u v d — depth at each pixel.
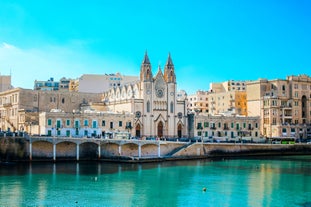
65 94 190.62
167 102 175.12
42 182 94.88
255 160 146.12
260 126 196.75
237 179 102.25
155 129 172.00
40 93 183.75
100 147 135.12
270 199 80.69
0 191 84.88
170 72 177.88
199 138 173.75
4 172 107.94
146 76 171.75
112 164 129.00
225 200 79.81
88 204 75.75
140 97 172.50
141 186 92.12
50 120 149.75
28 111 171.62
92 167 120.81
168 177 104.38
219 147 155.75
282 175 108.81
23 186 90.00
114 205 75.38
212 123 182.00
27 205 74.19
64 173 108.06
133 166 124.88
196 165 129.12
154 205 75.81
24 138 128.00
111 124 161.50
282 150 166.25
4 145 126.00
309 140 191.88
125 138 150.38
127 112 168.00
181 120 177.75
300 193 86.06
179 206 75.38
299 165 130.62
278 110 195.00
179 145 148.50
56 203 75.94
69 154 134.62
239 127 187.62
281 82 199.62
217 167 124.38
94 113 157.75
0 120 194.25
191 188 90.50
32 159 128.88
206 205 76.12
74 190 86.88
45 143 131.38
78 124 154.50
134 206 75.00
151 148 144.38
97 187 90.44
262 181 99.50
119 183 95.31
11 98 185.62
